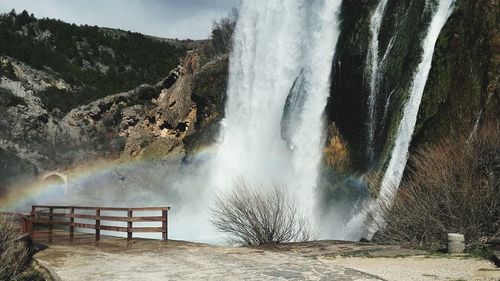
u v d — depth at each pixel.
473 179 15.05
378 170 24.64
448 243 12.37
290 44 36.81
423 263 11.03
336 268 10.69
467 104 20.03
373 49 28.02
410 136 23.41
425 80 23.77
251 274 10.40
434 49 22.67
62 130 91.56
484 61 20.19
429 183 15.62
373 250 13.13
